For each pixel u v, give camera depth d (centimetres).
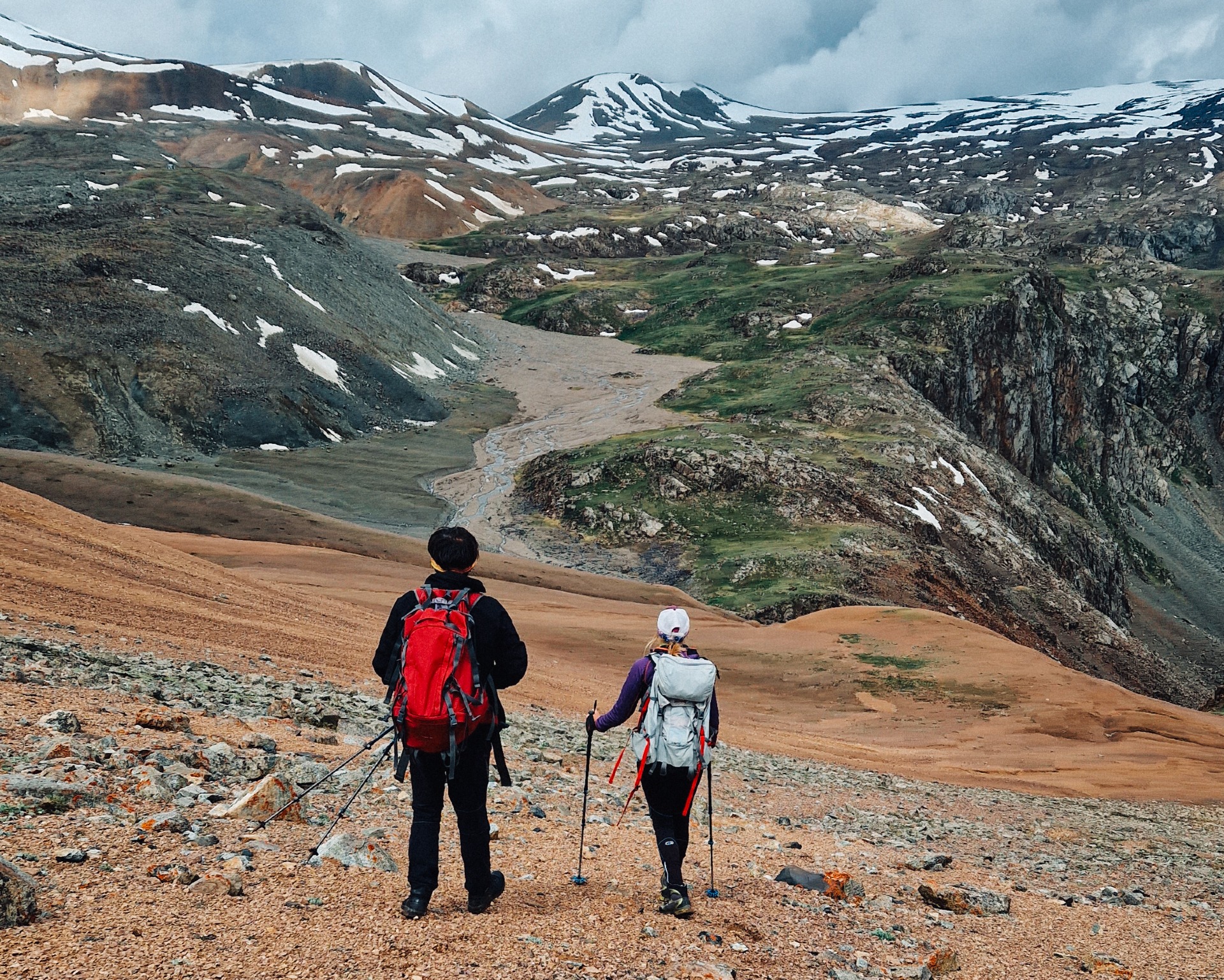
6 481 6456
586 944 486
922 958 576
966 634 4281
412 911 472
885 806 1540
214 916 428
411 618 481
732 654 3944
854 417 13400
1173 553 19750
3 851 449
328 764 834
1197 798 2166
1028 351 17912
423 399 14012
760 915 609
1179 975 645
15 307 10838
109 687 963
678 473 10512
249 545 4872
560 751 1410
